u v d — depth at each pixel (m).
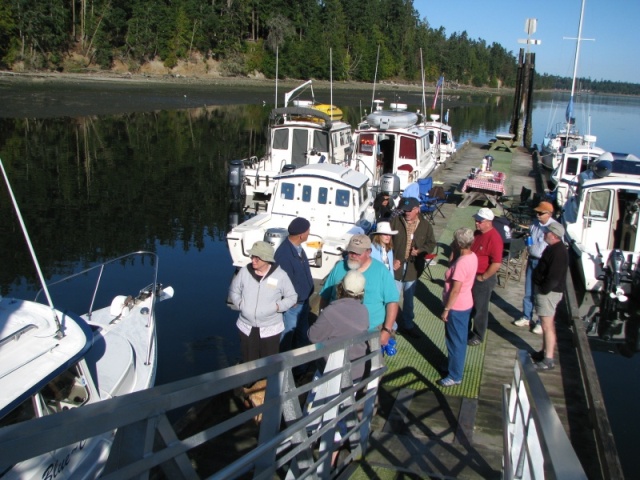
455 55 115.50
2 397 4.03
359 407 4.89
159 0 77.00
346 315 4.46
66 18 69.94
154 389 1.93
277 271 5.57
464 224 14.41
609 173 12.58
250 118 44.78
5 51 62.09
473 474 4.68
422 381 6.35
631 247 11.45
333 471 4.41
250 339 5.60
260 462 3.15
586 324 10.63
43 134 31.28
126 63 73.56
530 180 23.19
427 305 8.88
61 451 4.23
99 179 21.98
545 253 6.52
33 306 5.06
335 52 78.75
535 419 2.42
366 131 18.14
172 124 38.75
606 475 4.68
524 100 35.28
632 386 8.55
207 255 14.01
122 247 14.41
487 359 6.96
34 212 17.12
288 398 3.14
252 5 85.12
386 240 6.59
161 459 1.96
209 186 21.81
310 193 11.14
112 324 6.96
